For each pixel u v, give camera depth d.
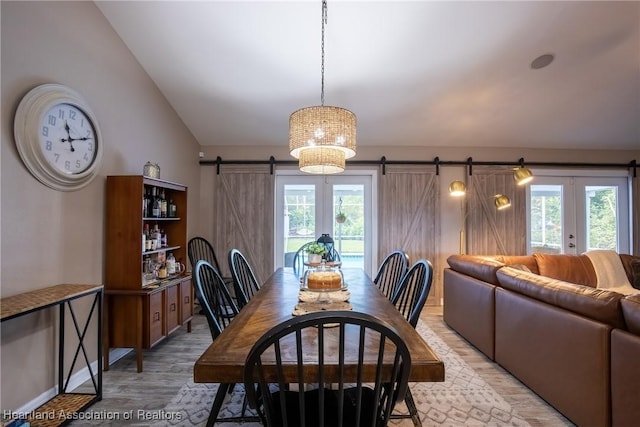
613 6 2.42
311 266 2.61
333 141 2.06
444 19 2.52
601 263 3.71
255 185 4.45
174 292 2.91
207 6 2.43
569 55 2.91
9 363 1.78
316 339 1.29
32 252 1.91
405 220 4.45
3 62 1.73
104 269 2.49
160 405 1.99
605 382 1.58
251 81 3.27
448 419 1.86
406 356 0.98
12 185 1.78
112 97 2.62
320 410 0.97
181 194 3.33
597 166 4.66
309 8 2.44
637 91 3.41
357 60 2.97
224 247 4.39
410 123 4.03
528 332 2.15
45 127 1.94
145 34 2.69
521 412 1.92
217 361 1.09
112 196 2.52
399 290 2.12
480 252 4.48
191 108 3.71
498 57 2.94
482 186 4.53
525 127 4.12
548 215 4.65
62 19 2.11
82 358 2.28
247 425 1.81
